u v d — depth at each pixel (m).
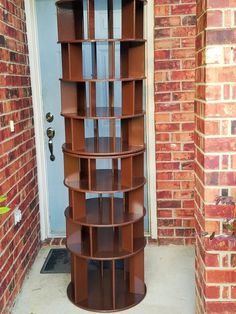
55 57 2.97
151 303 2.31
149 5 2.72
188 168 2.93
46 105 3.04
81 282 2.31
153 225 3.09
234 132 1.68
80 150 2.15
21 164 2.54
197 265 1.99
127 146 2.23
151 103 2.88
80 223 2.18
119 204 2.44
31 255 2.79
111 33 2.14
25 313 2.23
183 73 2.79
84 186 2.18
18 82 2.51
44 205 3.14
